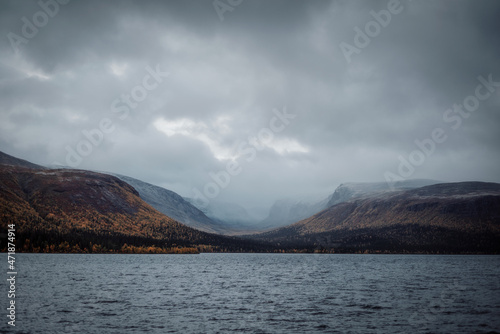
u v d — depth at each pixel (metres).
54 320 53.88
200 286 100.12
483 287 101.50
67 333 47.03
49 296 76.00
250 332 48.91
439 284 109.56
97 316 57.12
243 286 102.12
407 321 56.47
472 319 58.06
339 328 51.72
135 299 74.38
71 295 78.25
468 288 98.75
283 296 82.62
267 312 62.72
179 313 60.62
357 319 57.62
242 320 56.06
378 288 99.19
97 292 83.56
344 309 66.19
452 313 62.72
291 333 48.81
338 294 86.50
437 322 55.91
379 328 51.94
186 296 80.38
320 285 106.62
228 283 109.56
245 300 75.94
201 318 57.06
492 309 66.62
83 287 91.88
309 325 53.31
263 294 85.62
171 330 49.28
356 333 49.12
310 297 81.25
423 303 73.25
